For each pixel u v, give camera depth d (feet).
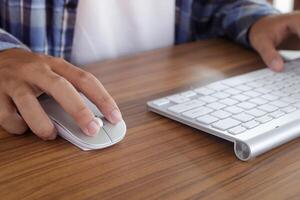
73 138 1.55
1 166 1.44
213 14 3.21
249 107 1.74
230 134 1.52
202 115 1.68
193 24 3.40
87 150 1.53
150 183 1.34
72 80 1.67
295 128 1.57
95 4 2.94
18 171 1.41
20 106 1.60
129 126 1.71
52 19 2.77
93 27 2.98
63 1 2.73
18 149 1.55
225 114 1.68
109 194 1.28
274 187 1.32
